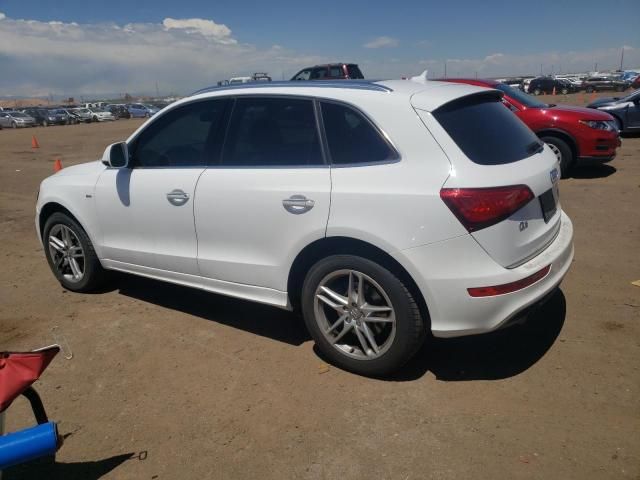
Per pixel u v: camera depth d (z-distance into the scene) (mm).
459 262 2986
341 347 3523
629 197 7730
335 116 3408
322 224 3305
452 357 3637
